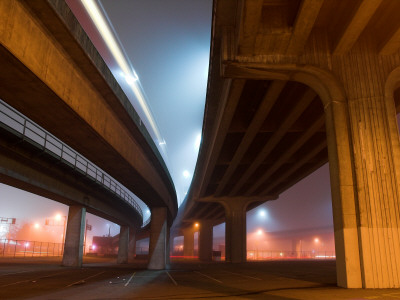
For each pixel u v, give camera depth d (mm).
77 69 15656
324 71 16547
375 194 15430
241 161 37531
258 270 31359
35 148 24000
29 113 15711
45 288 16875
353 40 16078
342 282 15383
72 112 15477
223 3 15414
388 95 16625
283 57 16594
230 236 57531
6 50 10859
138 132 24000
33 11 12016
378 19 16594
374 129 16156
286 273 26422
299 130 28875
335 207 16125
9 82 12891
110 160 22984
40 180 28672
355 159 15789
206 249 87500
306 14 14125
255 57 16500
